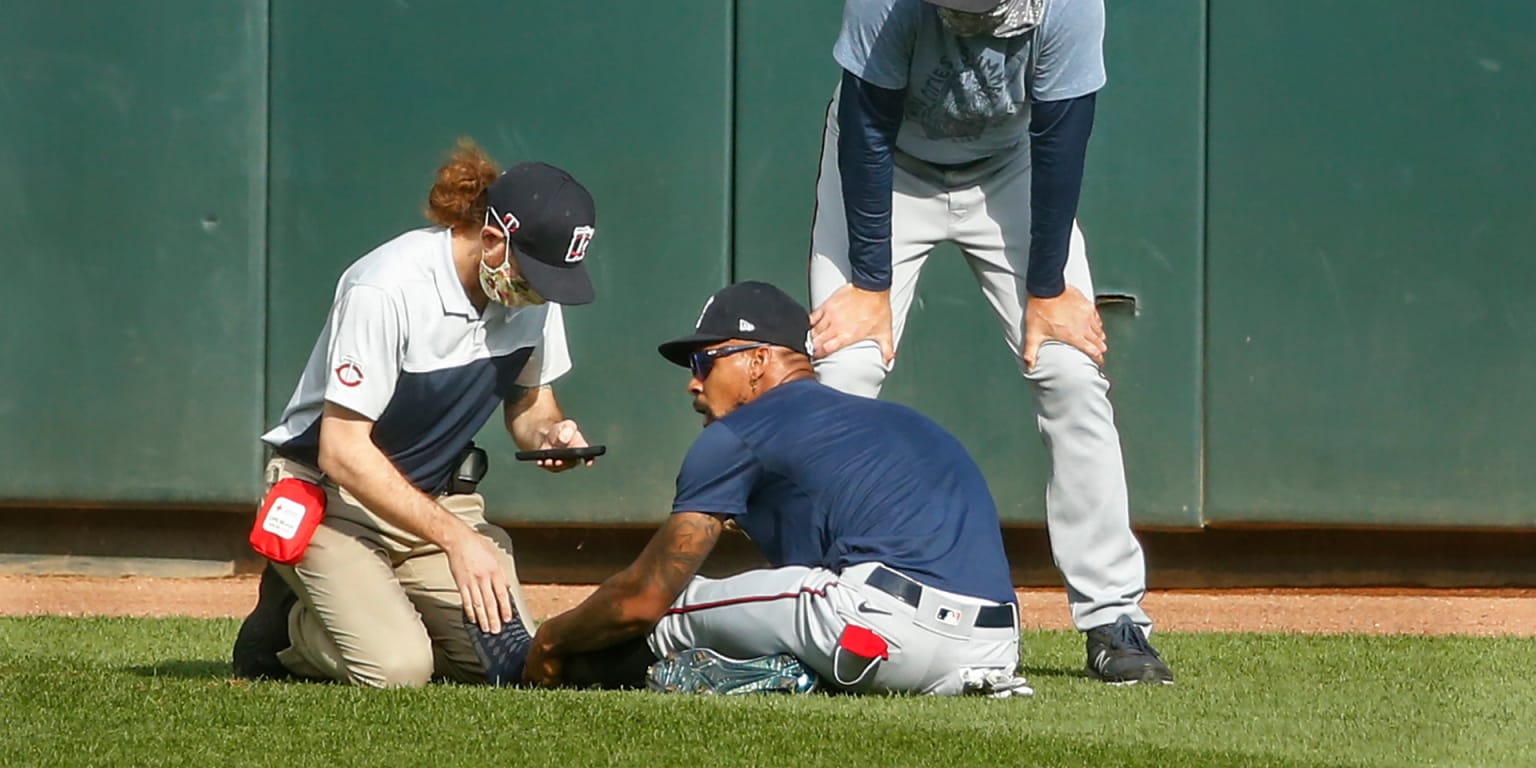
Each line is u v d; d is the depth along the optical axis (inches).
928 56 698.2
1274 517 1071.6
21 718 563.8
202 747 518.0
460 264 636.7
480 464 697.6
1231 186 1064.2
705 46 1085.1
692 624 626.2
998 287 756.0
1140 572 734.5
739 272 1088.8
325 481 661.9
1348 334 1061.8
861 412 624.7
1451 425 1058.7
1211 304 1069.8
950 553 607.5
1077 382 727.1
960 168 746.8
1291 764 521.0
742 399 631.2
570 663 645.9
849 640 592.7
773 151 1081.4
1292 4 1054.4
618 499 1098.1
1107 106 1069.1
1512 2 1042.7
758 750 515.2
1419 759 539.8
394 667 638.5
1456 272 1053.8
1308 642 853.2
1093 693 663.8
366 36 1096.8
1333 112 1055.6
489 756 505.4
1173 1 1061.8
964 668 611.8
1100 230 1074.1
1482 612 1015.0
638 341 1093.8
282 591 671.8
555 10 1088.2
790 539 617.3
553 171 618.8
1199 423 1074.7
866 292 737.6
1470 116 1048.8
